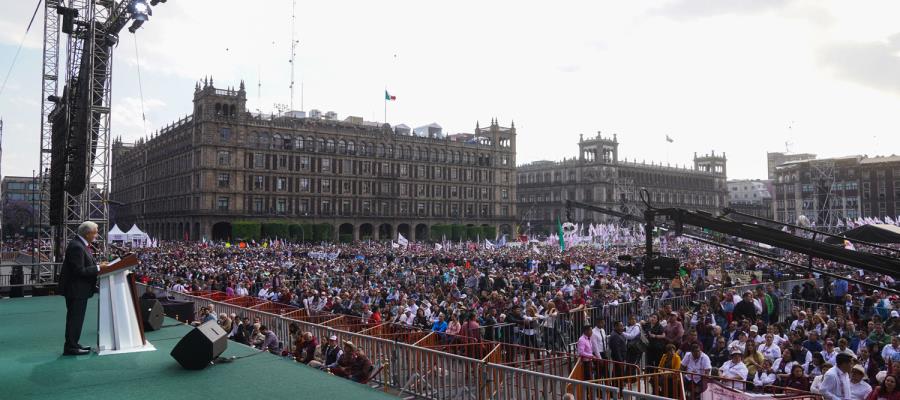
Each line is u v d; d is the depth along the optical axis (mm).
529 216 178000
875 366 15430
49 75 41250
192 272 39969
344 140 129250
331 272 42812
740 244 21203
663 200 178125
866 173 135500
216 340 9914
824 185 134250
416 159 139875
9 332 12992
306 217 121688
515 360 16312
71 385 8656
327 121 130875
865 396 12523
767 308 23609
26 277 32781
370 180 132250
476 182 150125
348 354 13703
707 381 12742
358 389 8773
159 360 10328
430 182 141875
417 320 21703
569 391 10742
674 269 18344
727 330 21203
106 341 10969
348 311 23094
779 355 16328
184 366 9727
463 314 21094
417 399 12773
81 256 10656
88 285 10773
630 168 169750
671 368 14914
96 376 9180
